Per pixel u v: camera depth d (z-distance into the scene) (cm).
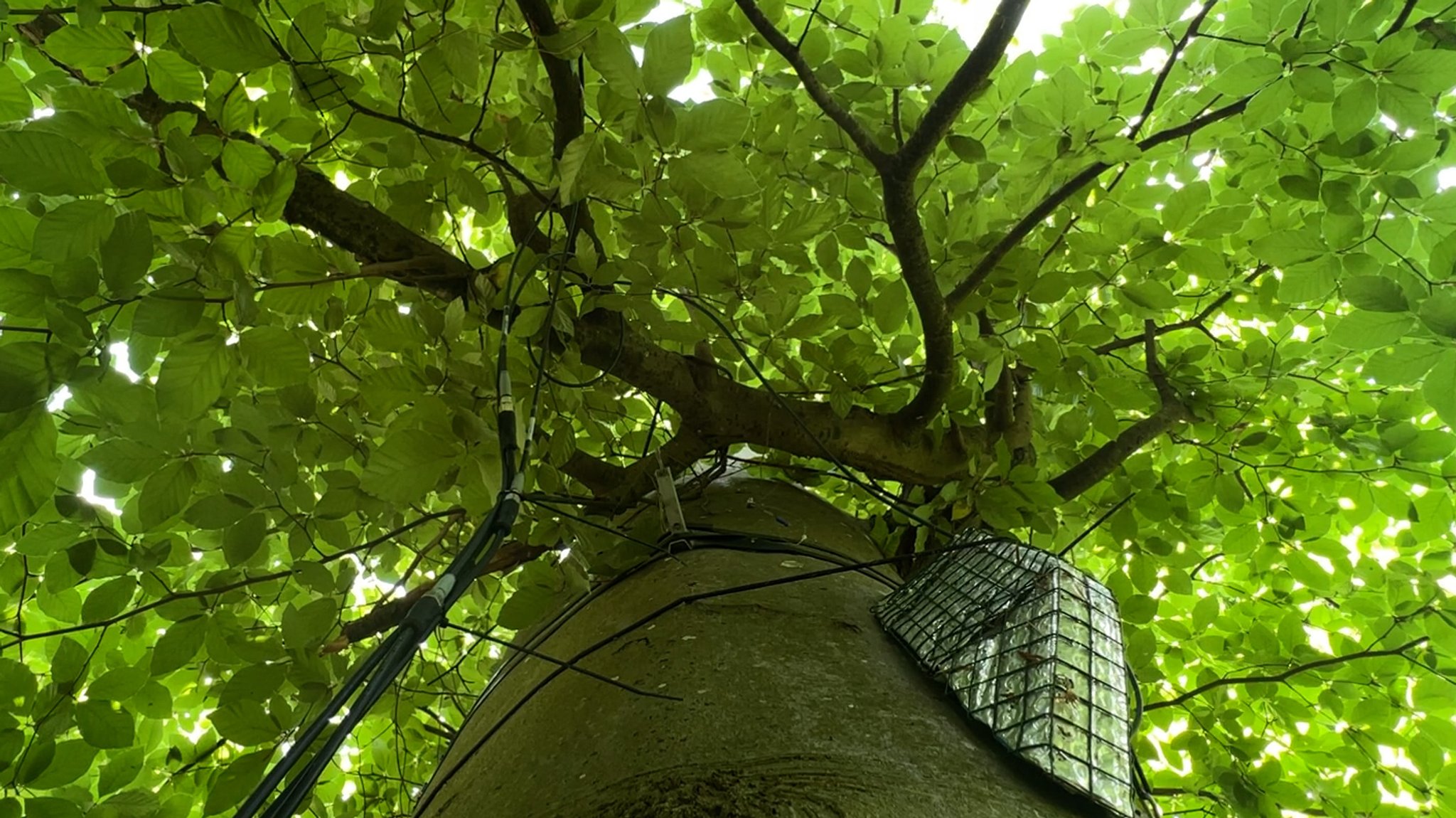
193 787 299
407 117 193
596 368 250
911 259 224
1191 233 253
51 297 126
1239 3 302
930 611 162
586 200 201
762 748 117
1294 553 337
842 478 308
